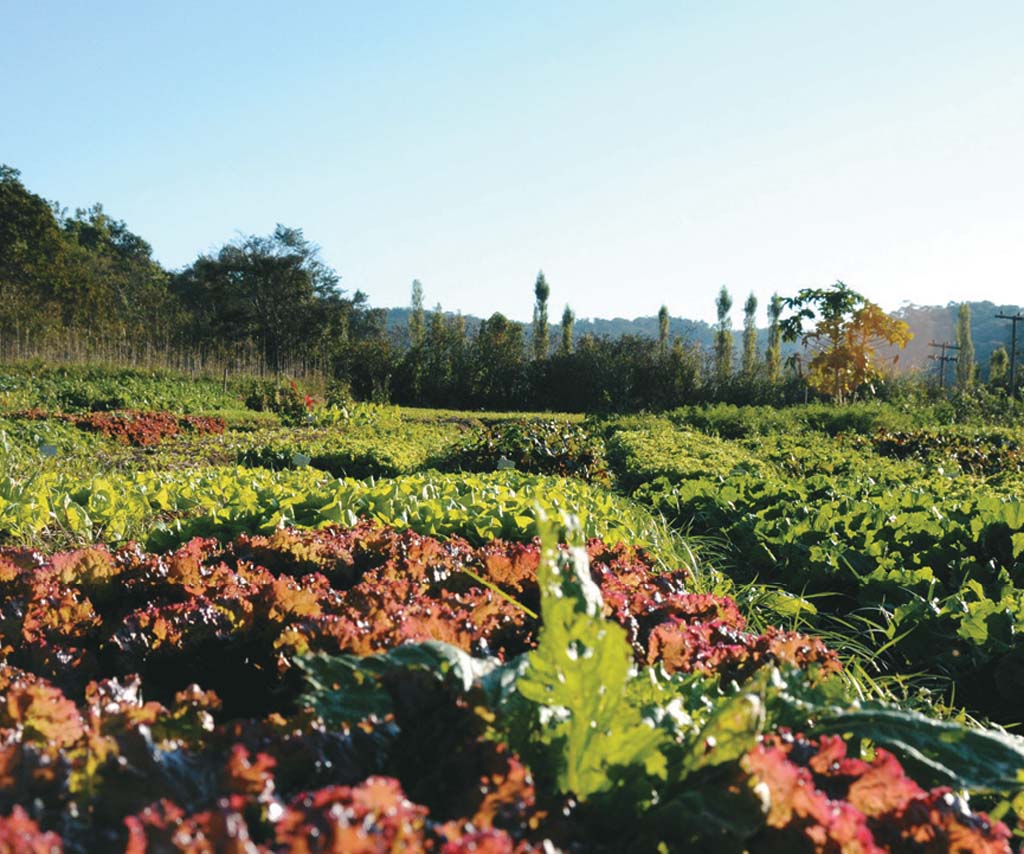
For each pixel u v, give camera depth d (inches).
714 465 481.4
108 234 3538.4
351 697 79.5
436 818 65.8
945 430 754.2
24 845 47.5
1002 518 257.8
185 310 2613.2
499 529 219.1
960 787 79.1
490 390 1712.6
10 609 126.0
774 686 88.7
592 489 357.1
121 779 60.1
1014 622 179.0
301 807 54.7
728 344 1946.4
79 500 265.9
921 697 157.5
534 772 72.3
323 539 178.1
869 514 277.7
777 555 268.8
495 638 118.0
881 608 208.8
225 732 72.6
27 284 2087.8
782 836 62.9
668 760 71.3
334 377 1631.4
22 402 885.8
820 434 806.5
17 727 74.0
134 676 94.7
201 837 50.7
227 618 119.0
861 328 1044.5
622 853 64.4
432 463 531.5
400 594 131.6
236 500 242.1
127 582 143.4
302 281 2402.8
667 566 220.4
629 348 1791.3
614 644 65.8
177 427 773.3
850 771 71.6
